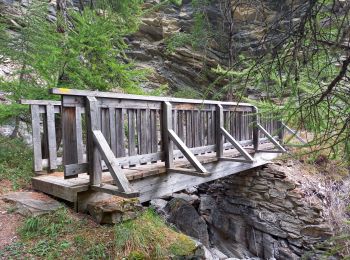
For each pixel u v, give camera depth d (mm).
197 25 11414
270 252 6754
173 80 13227
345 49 1842
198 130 5418
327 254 2482
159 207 7633
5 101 7176
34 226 3061
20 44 6480
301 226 6348
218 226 7738
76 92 3354
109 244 2846
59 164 4844
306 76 2344
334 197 6223
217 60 12828
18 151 5773
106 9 7953
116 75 6500
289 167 7066
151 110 4355
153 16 14133
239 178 7559
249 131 7227
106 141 3508
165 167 4461
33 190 4059
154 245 2971
